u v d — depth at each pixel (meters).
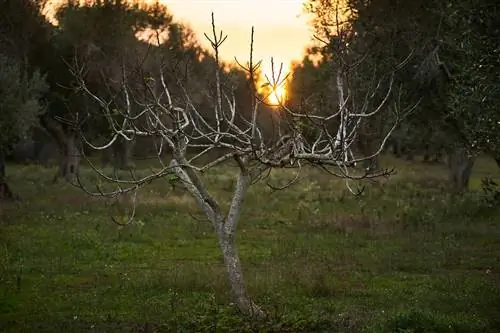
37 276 13.05
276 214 22.86
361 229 18.83
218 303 10.67
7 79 24.61
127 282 12.34
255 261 14.75
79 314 10.27
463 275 13.20
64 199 25.98
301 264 14.23
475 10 13.91
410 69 18.83
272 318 9.37
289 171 41.34
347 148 9.28
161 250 16.19
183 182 9.98
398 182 34.38
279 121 10.27
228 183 33.00
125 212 22.33
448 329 8.80
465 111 14.12
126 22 33.31
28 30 32.06
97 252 15.52
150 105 9.76
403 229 18.59
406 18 19.27
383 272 13.56
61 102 34.09
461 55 15.62
